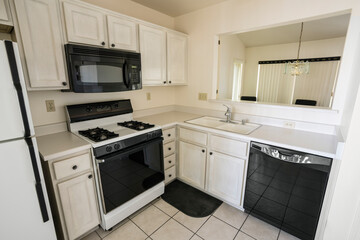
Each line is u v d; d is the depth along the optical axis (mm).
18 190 1071
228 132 1837
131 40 1910
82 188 1471
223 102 2438
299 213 1522
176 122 2273
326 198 1339
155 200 2117
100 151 1502
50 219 1231
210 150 2031
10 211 1063
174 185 2410
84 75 1539
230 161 1878
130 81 1890
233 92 5180
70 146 1407
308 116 1839
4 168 1008
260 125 2100
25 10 1244
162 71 2324
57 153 1285
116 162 1635
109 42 1726
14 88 982
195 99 2758
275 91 5191
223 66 3967
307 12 1668
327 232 1166
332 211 1120
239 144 1778
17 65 980
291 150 1469
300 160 1427
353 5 1441
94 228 1698
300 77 4770
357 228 1076
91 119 1916
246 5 2035
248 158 1745
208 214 1903
